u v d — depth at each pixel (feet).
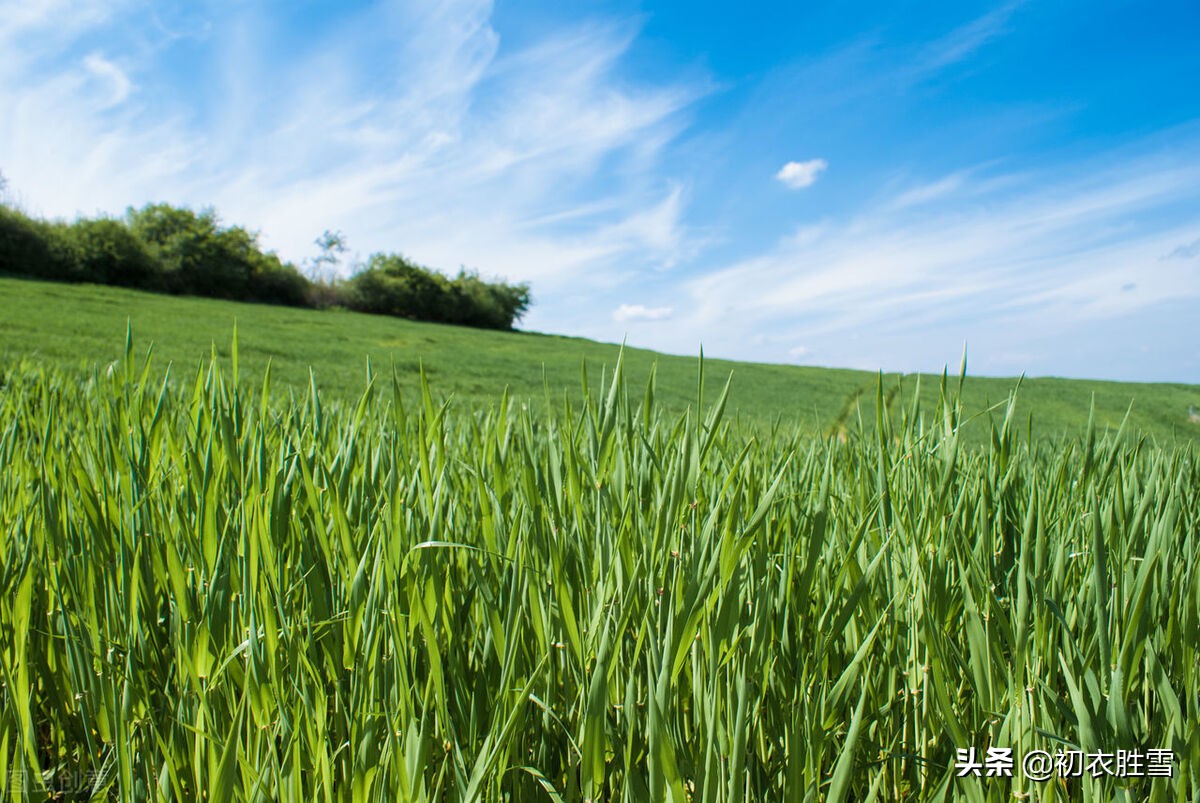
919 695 4.00
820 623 3.84
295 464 4.57
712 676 3.09
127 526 4.38
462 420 10.16
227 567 3.98
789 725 3.42
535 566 3.96
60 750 4.25
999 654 3.85
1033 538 4.92
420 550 3.85
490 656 3.90
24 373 14.78
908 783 3.91
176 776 3.32
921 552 4.17
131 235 125.49
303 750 3.41
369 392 4.89
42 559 4.72
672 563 3.73
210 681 3.53
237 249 139.64
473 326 179.52
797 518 5.34
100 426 5.77
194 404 5.63
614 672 3.73
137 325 67.67
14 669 3.92
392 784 3.20
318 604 4.00
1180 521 5.60
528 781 3.63
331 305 155.84
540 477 5.03
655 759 2.97
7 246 109.70
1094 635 3.82
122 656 4.01
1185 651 3.60
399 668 3.19
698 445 3.91
